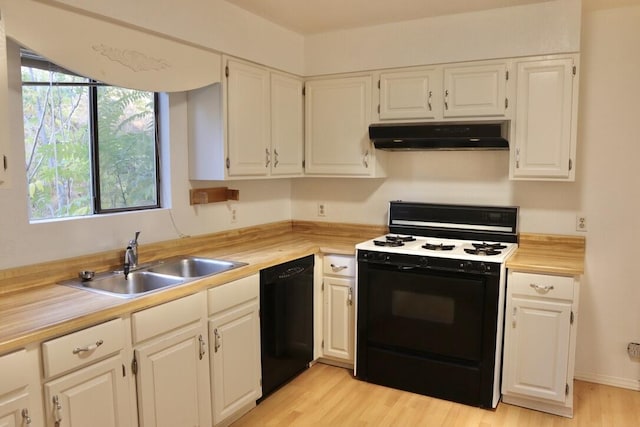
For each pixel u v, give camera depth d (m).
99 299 1.96
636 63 2.87
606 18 2.90
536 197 3.17
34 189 2.28
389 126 3.17
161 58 2.43
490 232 3.21
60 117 2.37
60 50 1.99
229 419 2.59
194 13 2.57
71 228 2.32
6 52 1.86
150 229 2.75
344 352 3.24
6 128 1.71
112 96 2.60
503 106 2.95
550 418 2.66
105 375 1.85
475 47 2.98
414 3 2.82
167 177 2.86
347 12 2.98
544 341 2.64
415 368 2.93
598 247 3.04
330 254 3.23
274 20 3.14
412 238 3.33
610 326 3.06
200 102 2.89
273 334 2.85
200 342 2.30
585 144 3.02
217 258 2.81
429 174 3.48
